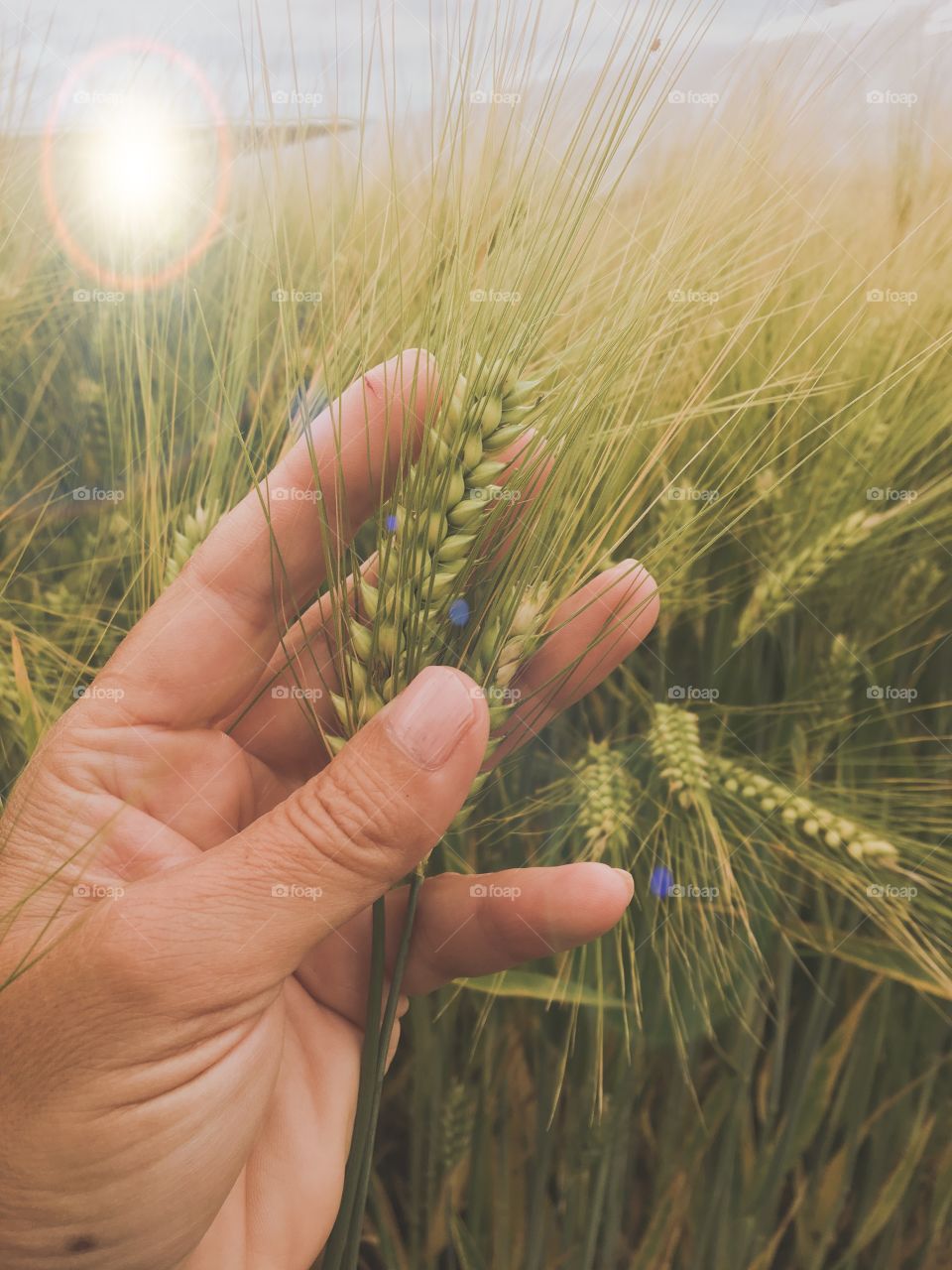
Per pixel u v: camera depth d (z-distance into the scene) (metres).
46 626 0.25
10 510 0.26
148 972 0.16
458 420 0.16
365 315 0.20
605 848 0.25
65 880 0.19
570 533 0.18
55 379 0.27
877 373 0.26
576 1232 0.27
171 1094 0.17
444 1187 0.26
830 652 0.27
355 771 0.16
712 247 0.21
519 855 0.26
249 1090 0.18
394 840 0.16
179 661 0.21
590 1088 0.26
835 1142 0.29
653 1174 0.29
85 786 0.20
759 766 0.26
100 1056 0.16
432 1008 0.26
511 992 0.24
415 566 0.16
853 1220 0.30
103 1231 0.17
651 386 0.20
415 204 0.20
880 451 0.26
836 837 0.24
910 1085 0.28
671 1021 0.25
